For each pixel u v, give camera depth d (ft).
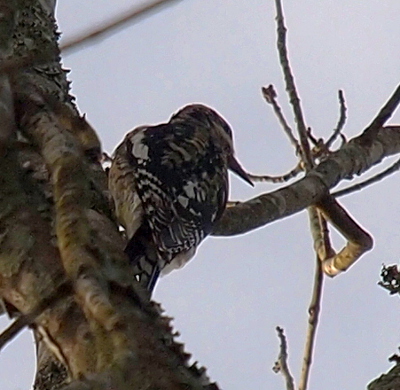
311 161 32.09
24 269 17.47
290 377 25.12
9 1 20.68
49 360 22.06
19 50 29.84
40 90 26.37
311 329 30.12
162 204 30.68
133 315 13.94
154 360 12.98
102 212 19.88
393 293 21.44
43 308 15.89
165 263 29.66
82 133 24.70
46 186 19.77
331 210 31.30
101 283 14.55
